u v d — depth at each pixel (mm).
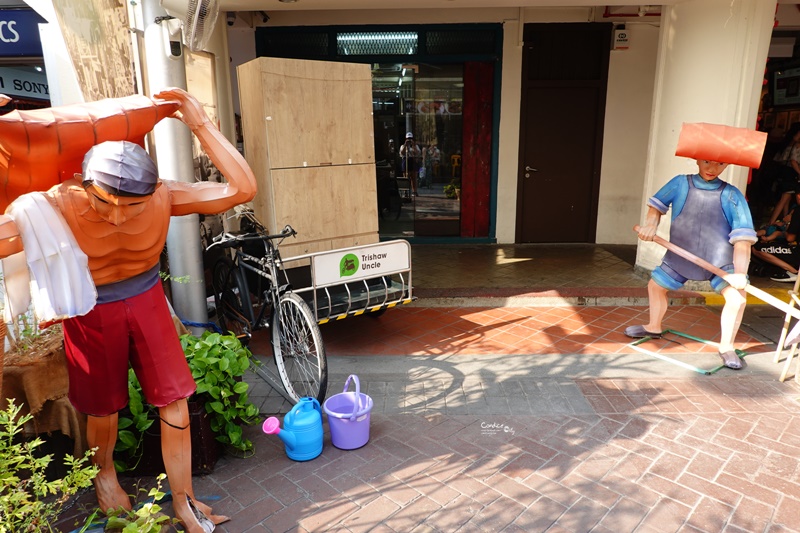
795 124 8555
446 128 8570
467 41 8156
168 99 2486
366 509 2889
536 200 8664
